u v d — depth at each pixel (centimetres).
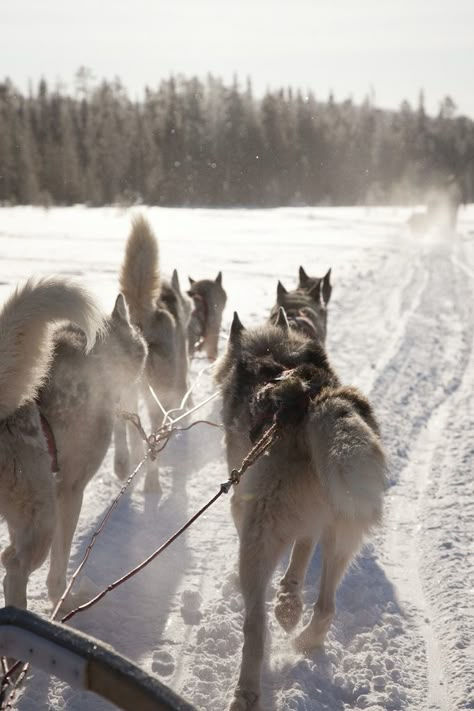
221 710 329
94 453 402
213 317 907
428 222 3077
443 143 9075
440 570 466
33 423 332
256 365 408
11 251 1869
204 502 564
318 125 8100
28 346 318
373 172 8350
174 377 629
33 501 329
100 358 409
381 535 514
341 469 296
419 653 382
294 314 653
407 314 1345
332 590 366
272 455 337
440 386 898
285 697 335
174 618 405
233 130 7488
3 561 334
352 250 2377
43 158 6731
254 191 7412
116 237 2442
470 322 1297
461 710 335
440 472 630
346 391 348
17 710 320
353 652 382
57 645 204
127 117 7925
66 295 314
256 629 321
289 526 335
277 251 2208
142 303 609
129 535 501
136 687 193
